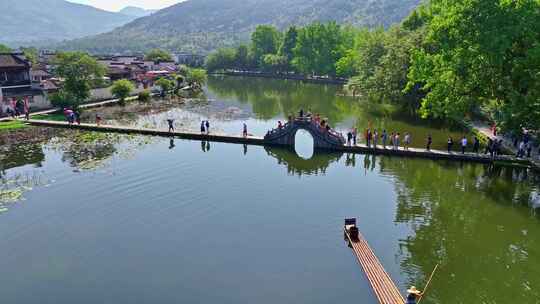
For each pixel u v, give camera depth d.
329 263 25.48
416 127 59.38
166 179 39.06
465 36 42.44
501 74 42.28
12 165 42.78
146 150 48.66
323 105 82.50
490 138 48.97
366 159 45.62
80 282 23.67
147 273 24.50
